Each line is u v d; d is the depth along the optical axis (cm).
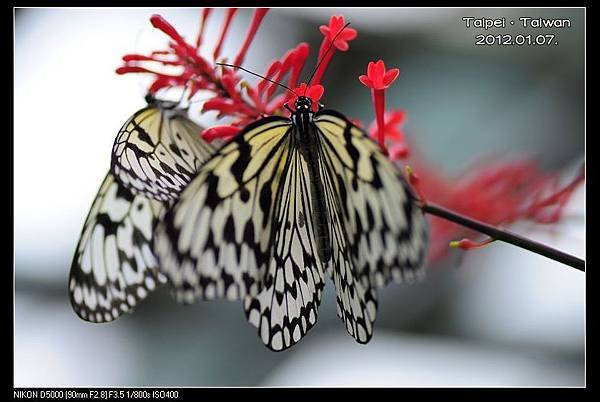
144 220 61
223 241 56
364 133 56
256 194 57
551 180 71
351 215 57
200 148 62
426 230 55
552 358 82
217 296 55
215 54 62
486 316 86
